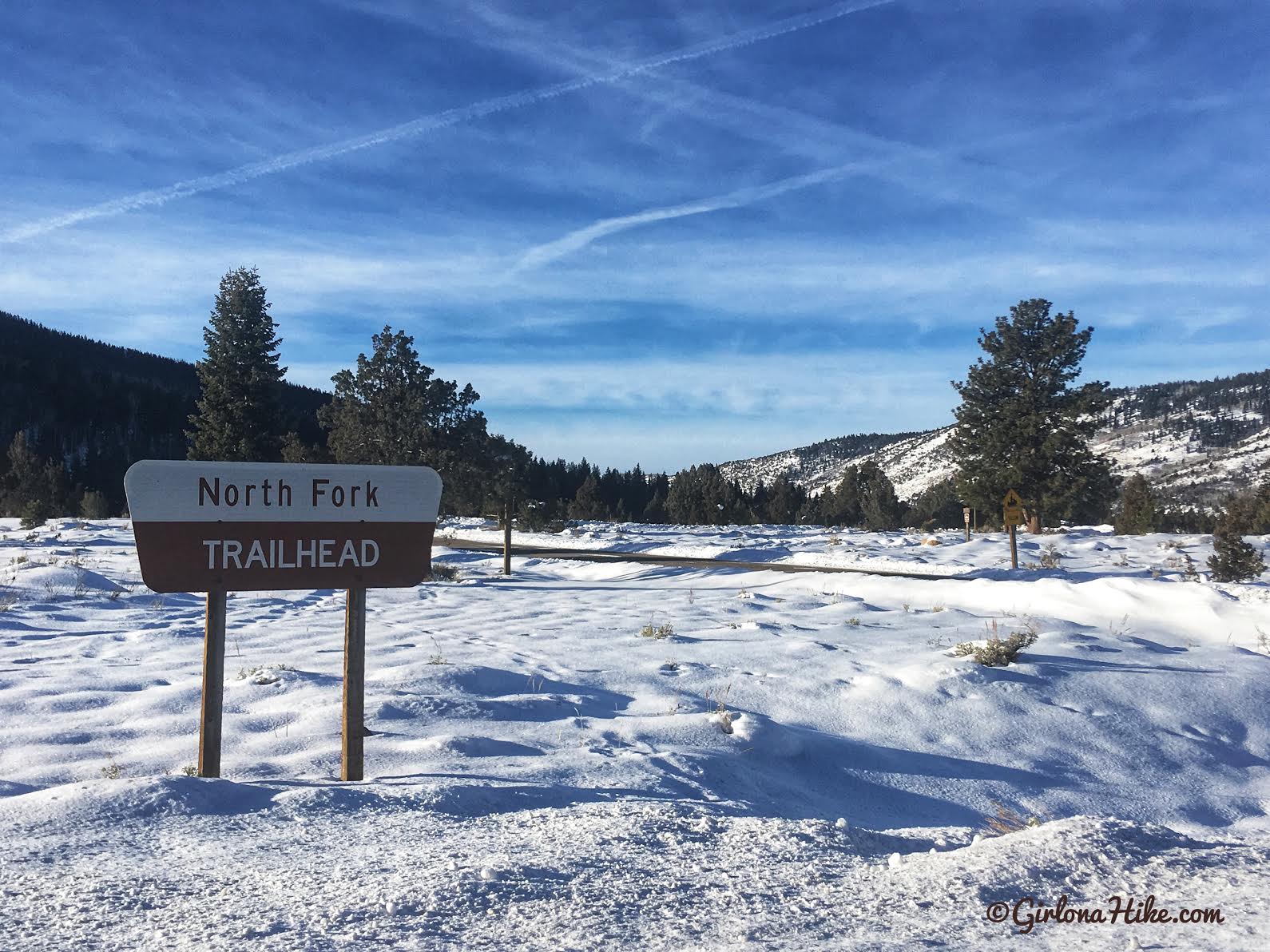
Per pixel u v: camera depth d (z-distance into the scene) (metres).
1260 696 10.31
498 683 9.34
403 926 2.88
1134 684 10.41
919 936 2.86
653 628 13.86
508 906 3.13
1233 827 7.21
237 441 48.94
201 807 4.52
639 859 3.76
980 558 32.47
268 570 6.05
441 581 23.50
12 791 5.58
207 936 2.77
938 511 63.75
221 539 5.98
